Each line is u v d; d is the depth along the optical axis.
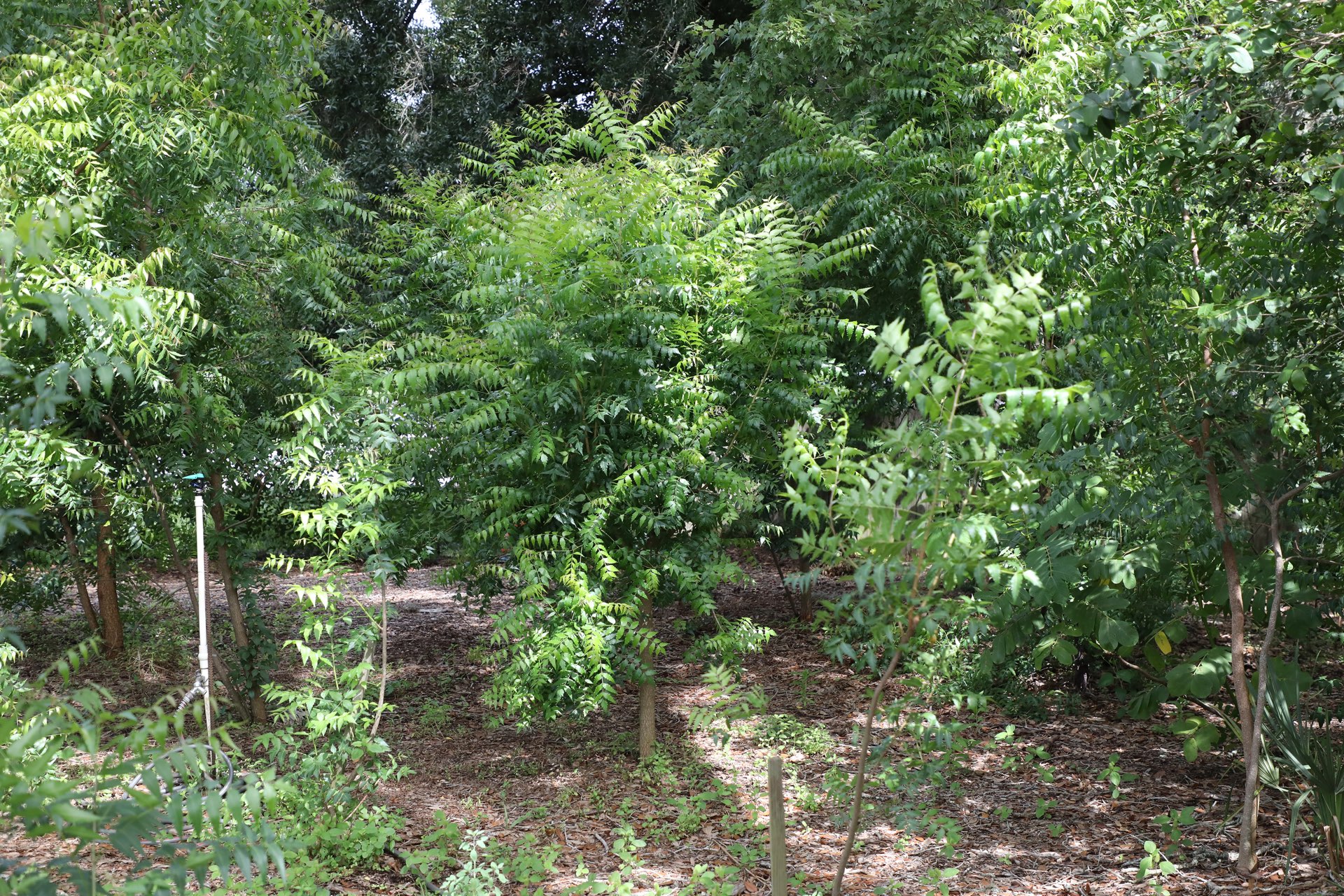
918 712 3.72
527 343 6.32
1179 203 4.61
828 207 7.64
